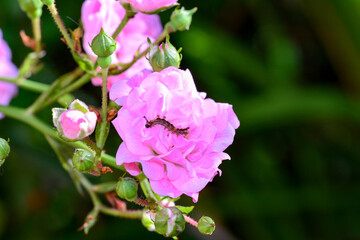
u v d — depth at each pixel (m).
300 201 0.68
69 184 0.63
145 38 0.45
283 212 0.68
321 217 0.69
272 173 0.70
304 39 0.82
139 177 0.42
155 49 0.41
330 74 0.83
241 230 0.69
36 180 0.63
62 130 0.40
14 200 0.63
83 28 0.44
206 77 0.70
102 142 0.41
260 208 0.68
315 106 0.67
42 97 0.46
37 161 0.59
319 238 0.69
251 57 0.72
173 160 0.40
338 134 0.76
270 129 0.71
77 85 0.46
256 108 0.67
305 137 0.74
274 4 0.78
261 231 0.67
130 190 0.41
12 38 0.59
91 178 0.57
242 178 0.69
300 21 0.80
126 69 0.44
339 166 0.76
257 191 0.68
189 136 0.40
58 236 0.64
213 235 0.64
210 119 0.40
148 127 0.40
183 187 0.40
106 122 0.41
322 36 0.74
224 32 0.76
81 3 0.62
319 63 0.83
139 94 0.40
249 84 0.73
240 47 0.72
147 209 0.42
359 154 0.75
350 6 0.68
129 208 0.57
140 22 0.45
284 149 0.74
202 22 0.71
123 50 0.45
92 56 0.44
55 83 0.46
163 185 0.40
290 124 0.70
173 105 0.40
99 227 0.64
